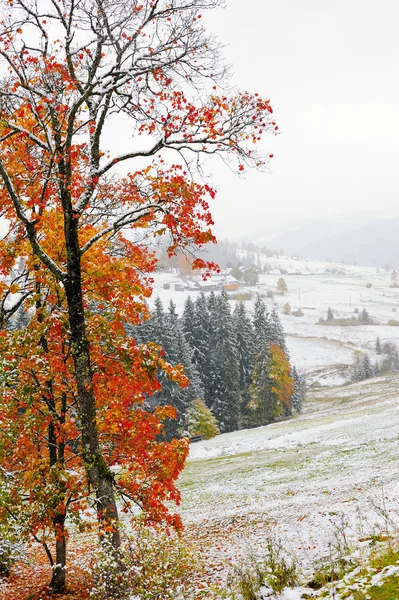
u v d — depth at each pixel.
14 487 9.32
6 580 11.30
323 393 87.81
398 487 13.70
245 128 9.29
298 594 5.76
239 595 6.55
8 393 9.22
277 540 10.74
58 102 8.99
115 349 9.60
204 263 9.59
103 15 8.69
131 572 6.19
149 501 8.83
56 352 10.36
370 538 8.09
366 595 4.93
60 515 9.72
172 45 9.39
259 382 62.06
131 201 9.98
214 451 37.34
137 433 9.45
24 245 10.02
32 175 9.56
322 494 16.23
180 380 9.55
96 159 9.58
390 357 110.62
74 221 8.77
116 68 9.29
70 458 10.01
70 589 9.82
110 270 9.72
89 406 8.70
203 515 17.20
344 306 194.38
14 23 8.77
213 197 9.50
